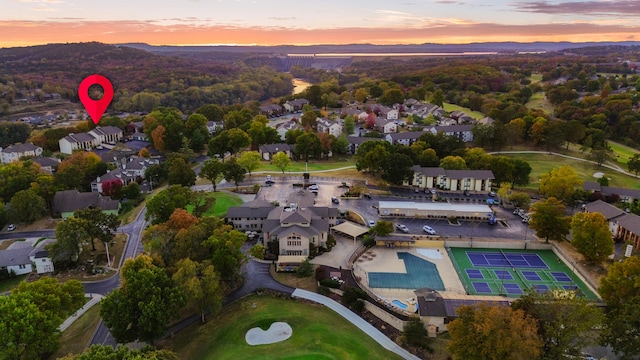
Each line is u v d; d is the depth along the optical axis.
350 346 77.50
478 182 162.38
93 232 105.44
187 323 84.94
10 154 198.75
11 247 112.62
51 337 69.44
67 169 152.25
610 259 108.50
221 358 74.62
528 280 102.81
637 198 147.50
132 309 74.12
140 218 134.50
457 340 65.44
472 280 102.44
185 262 81.75
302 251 109.31
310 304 90.81
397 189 162.38
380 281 100.94
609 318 76.38
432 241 118.88
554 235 115.50
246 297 93.38
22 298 70.44
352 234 119.94
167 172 172.12
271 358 74.69
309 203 131.12
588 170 183.50
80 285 81.12
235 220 124.06
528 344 60.38
